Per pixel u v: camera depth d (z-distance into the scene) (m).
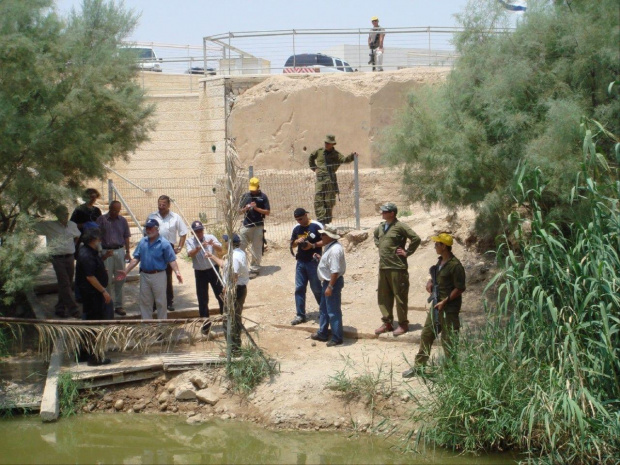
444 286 8.82
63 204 11.24
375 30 18.61
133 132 12.98
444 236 8.86
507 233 10.45
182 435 8.77
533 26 9.37
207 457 8.24
